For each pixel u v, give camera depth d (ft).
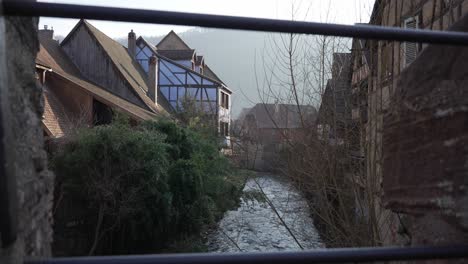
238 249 39.93
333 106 27.68
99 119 59.82
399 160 5.49
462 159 4.34
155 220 38.50
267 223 50.55
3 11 3.34
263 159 43.55
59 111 52.75
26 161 4.03
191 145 47.88
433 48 4.83
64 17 3.47
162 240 39.99
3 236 3.25
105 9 3.50
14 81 3.81
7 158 3.24
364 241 23.38
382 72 22.95
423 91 4.93
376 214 22.65
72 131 40.57
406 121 5.30
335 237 25.21
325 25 3.77
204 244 43.39
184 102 84.17
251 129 43.09
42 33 77.46
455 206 4.42
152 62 87.97
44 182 4.65
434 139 4.74
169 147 43.45
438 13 22.41
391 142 5.74
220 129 73.41
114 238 39.63
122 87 77.36
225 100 109.09
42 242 4.53
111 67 77.71
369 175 23.20
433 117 4.75
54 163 36.78
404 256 3.80
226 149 63.62
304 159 27.73
